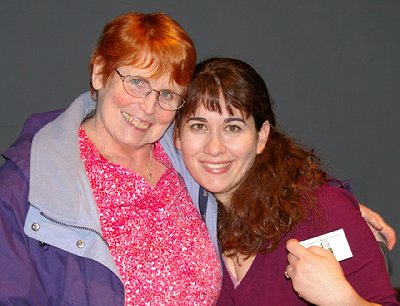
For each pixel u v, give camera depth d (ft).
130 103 5.94
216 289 6.58
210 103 6.31
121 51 5.76
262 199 6.61
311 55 13.16
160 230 6.28
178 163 6.80
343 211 6.49
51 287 5.80
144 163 6.59
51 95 12.50
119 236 6.07
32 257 5.75
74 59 12.54
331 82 13.24
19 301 5.64
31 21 12.41
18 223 5.72
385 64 13.35
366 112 13.34
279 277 6.64
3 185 5.77
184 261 6.30
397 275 13.29
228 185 6.65
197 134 6.52
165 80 5.93
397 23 13.34
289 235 6.61
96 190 6.13
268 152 6.80
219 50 12.89
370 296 6.24
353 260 6.33
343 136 13.30
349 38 13.24
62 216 5.76
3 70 12.35
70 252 5.80
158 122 6.16
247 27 12.97
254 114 6.52
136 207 6.23
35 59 12.44
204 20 12.85
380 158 13.42
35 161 5.89
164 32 5.82
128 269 6.01
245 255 6.70
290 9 13.08
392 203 13.46
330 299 5.91
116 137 6.15
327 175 6.89
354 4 13.23
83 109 6.43
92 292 5.82
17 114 12.41
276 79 13.07
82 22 12.53
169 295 6.14
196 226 6.59
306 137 13.20
